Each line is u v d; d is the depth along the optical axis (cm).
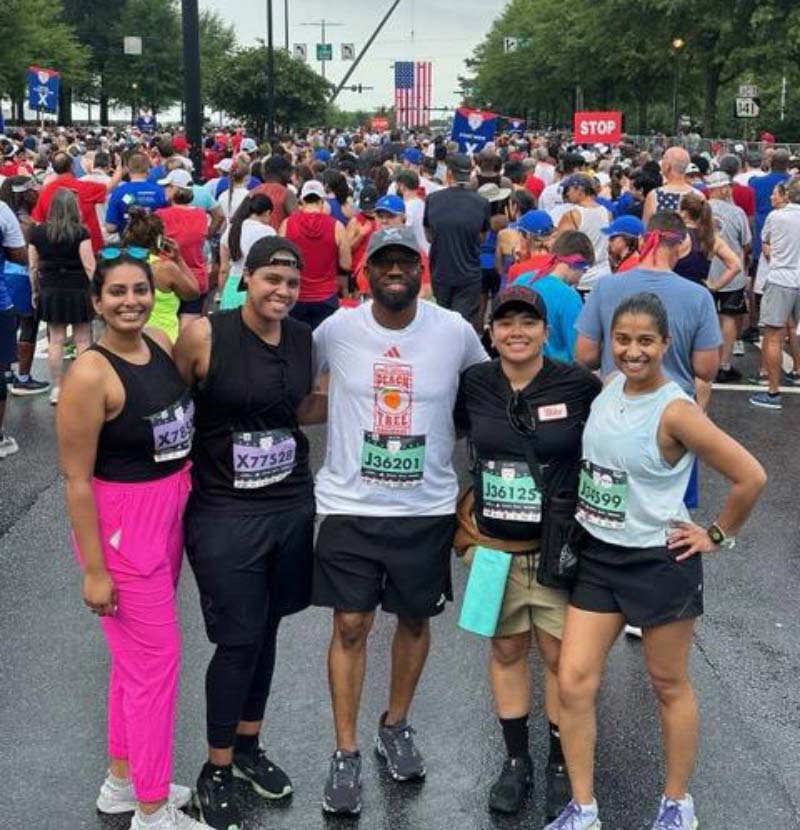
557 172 1489
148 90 8300
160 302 724
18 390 950
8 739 421
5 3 5512
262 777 385
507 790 379
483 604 364
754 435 857
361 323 362
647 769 404
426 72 5853
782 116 4675
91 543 334
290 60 4112
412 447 362
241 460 354
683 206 715
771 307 918
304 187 880
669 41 4019
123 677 351
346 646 375
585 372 362
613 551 341
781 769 408
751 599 562
